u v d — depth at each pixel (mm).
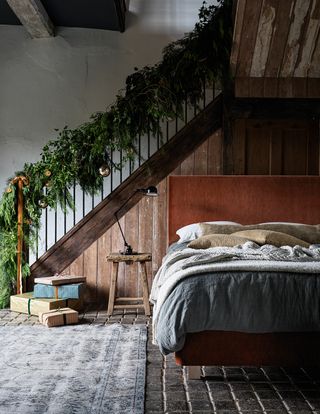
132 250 4699
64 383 2486
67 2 4789
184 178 4797
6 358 2928
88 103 5430
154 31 5488
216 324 2383
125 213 4895
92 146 4805
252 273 2451
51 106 5418
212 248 3230
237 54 4633
